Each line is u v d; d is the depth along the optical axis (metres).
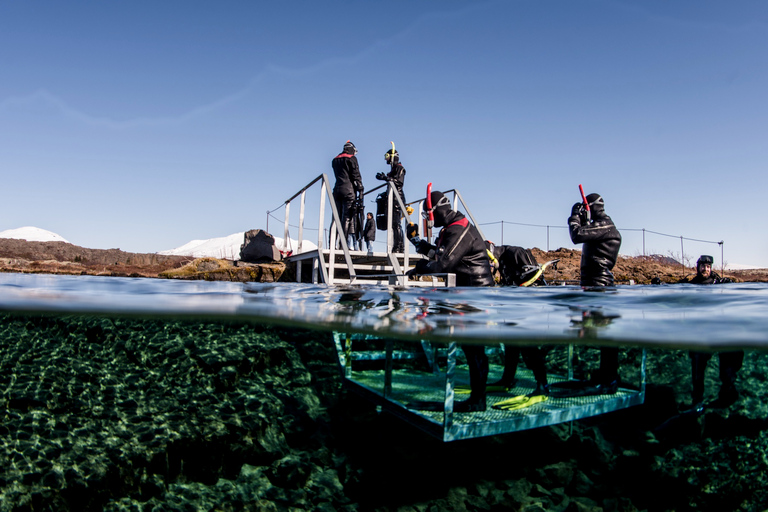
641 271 12.74
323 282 7.98
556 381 5.02
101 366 4.54
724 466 4.42
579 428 5.13
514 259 5.41
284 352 5.44
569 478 4.13
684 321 3.35
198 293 4.56
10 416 3.66
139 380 4.45
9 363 4.32
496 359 5.73
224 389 4.60
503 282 5.54
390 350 4.10
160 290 4.76
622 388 4.61
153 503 3.38
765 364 5.77
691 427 5.04
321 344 5.77
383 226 9.67
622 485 4.09
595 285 5.89
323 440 4.35
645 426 5.10
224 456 3.92
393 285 7.54
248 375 4.93
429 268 4.73
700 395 5.66
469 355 3.73
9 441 3.43
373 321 3.45
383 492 3.77
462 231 4.81
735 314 3.65
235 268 9.27
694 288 5.67
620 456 4.57
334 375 5.37
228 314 3.96
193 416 4.13
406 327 3.36
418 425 3.54
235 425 4.18
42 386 4.06
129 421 3.90
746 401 5.66
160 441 3.75
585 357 5.42
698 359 5.63
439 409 3.73
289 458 4.05
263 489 3.72
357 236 9.41
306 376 5.20
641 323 3.35
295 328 4.69
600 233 5.76
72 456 3.43
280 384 4.95
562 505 3.75
